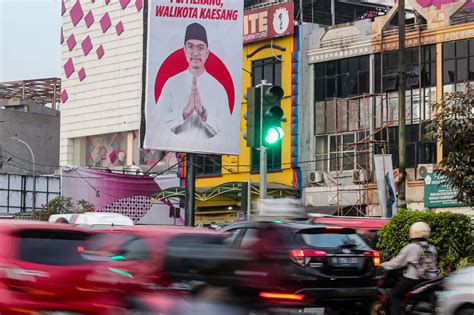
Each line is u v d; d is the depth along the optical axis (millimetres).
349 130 48750
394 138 46812
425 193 40719
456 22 45938
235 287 13477
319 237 16422
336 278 16094
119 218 28812
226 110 35031
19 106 86812
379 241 24875
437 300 15977
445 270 23594
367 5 58469
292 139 50844
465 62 44562
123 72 65562
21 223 12969
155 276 13500
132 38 65062
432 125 24391
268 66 52562
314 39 50719
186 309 12984
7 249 12422
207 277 13391
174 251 13797
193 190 34875
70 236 13062
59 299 12398
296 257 15812
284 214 17297
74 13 70125
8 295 12156
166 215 62719
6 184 67188
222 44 35000
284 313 14328
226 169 53219
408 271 16250
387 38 47312
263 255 14570
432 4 46469
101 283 12781
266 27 52281
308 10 57969
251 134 19328
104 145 67312
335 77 49750
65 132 70000
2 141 82562
